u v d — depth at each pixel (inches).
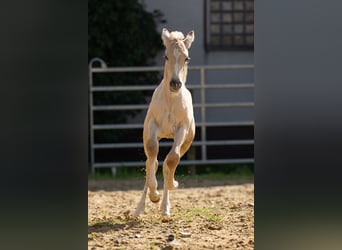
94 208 533.6
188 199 583.2
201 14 907.4
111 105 869.8
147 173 472.1
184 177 796.0
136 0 866.8
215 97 922.7
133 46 869.8
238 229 431.5
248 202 548.4
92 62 841.5
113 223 447.2
